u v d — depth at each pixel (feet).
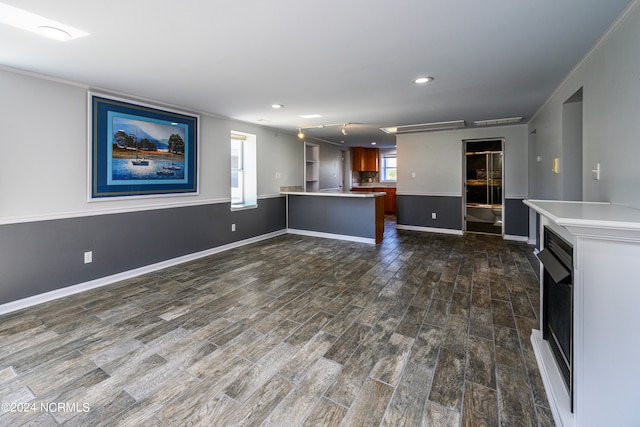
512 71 9.16
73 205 10.36
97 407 5.27
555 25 6.42
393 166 33.50
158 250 13.10
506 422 4.92
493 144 19.35
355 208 18.62
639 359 4.09
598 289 4.20
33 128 9.37
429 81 10.09
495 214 19.77
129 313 8.86
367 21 6.24
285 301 9.70
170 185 13.46
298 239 19.20
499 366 6.35
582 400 4.34
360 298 9.91
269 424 4.92
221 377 6.07
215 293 10.36
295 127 19.25
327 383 5.89
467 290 10.53
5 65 8.61
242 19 6.14
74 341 7.36
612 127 6.46
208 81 10.06
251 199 18.61
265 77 9.66
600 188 7.07
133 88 10.83
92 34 6.73
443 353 6.84
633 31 5.60
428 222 21.54
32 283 9.49
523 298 9.82
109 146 11.21
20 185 9.18
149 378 6.03
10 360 6.61
